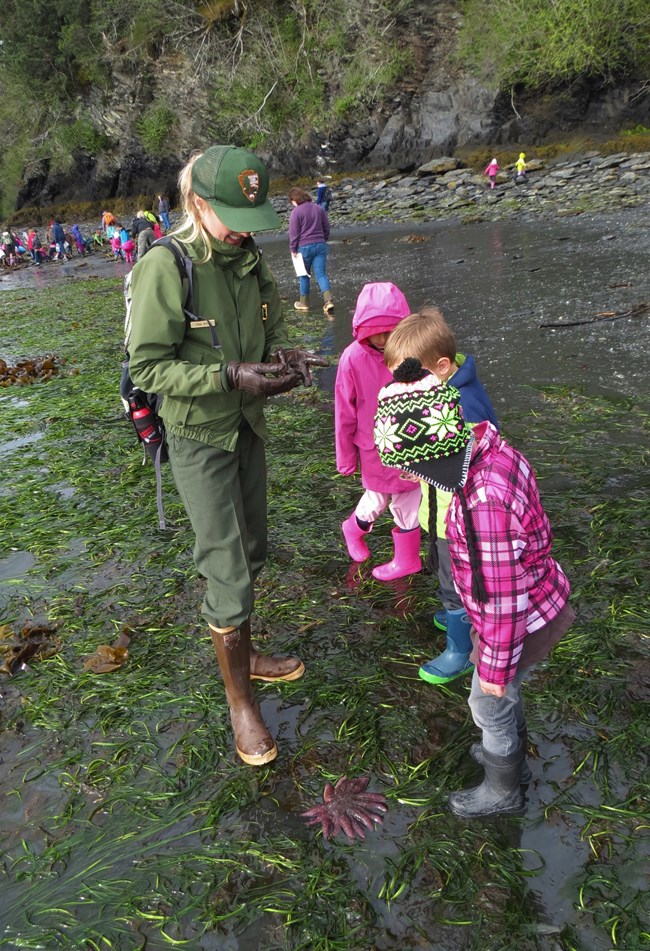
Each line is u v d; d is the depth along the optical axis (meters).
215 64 38.22
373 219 23.97
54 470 5.52
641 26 27.97
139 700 3.02
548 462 4.62
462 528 1.94
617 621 3.11
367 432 3.34
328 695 2.91
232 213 2.23
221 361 2.47
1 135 47.62
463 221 19.64
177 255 2.34
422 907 2.03
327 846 2.25
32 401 7.56
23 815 2.51
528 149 30.67
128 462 5.57
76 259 28.98
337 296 11.13
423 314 2.52
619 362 6.29
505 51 30.03
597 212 17.16
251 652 3.08
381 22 32.59
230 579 2.58
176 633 3.44
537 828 2.23
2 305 16.41
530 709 2.71
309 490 4.75
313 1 34.28
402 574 3.67
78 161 46.06
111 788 2.58
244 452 2.68
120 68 41.41
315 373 7.16
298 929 2.01
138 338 2.34
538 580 2.06
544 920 1.96
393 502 3.48
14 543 4.50
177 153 42.16
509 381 6.19
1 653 3.40
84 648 3.41
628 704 2.68
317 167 36.91
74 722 2.95
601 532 3.77
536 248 13.16
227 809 2.43
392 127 34.00
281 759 2.63
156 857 2.28
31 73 44.66
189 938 2.02
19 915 2.14
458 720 2.72
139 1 39.03
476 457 1.94
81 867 2.27
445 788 2.42
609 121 29.84
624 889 2.01
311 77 35.72
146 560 4.14
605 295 8.73
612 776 2.38
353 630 3.32
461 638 2.85
